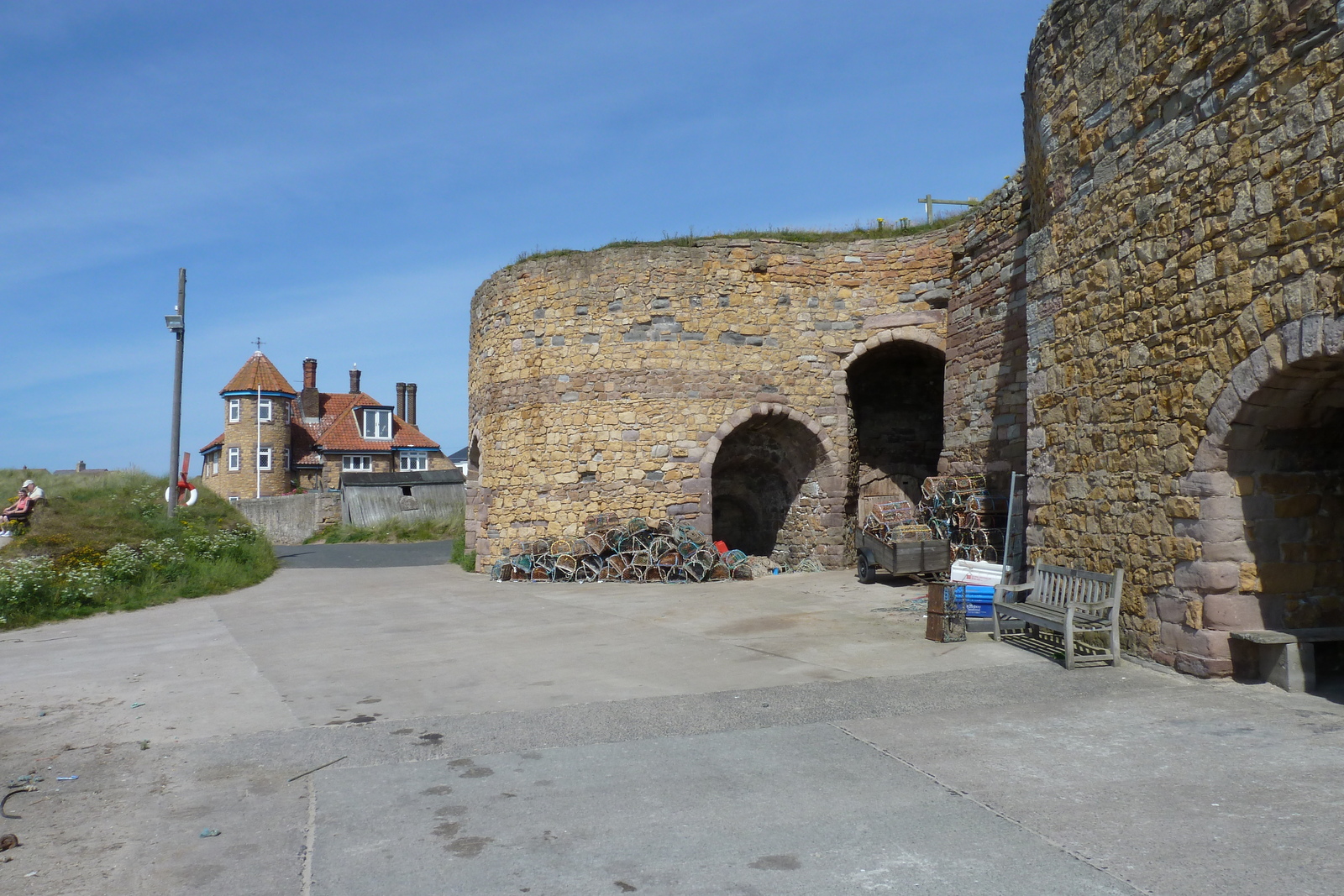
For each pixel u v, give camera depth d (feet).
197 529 57.11
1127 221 23.99
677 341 52.24
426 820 13.75
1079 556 26.05
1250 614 20.61
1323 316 17.60
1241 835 12.17
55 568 44.04
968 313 46.16
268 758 17.31
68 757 17.78
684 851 12.33
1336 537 21.26
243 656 28.68
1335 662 21.02
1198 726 17.26
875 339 51.70
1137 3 23.66
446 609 39.52
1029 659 23.80
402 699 22.08
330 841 13.00
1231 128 20.18
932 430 56.85
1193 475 21.30
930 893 10.82
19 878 11.91
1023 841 12.29
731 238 54.08
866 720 18.63
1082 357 26.07
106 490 63.41
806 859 11.94
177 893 11.42
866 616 32.99
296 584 51.72
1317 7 17.78
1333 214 17.38
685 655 26.63
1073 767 15.20
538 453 53.52
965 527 41.83
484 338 58.34
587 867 11.92
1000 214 42.96
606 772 15.83
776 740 17.42
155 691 23.72
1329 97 17.54
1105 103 25.05
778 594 40.55
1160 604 22.41
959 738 17.07
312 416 163.94
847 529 52.95
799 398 52.49
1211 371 20.74
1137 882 10.94
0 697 23.44
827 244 53.16
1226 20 20.33
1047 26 28.22
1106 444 24.84
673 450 51.75
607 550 48.85
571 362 53.11
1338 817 12.62
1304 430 20.58
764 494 58.75
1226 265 20.30
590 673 24.57
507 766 16.38
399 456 164.45
